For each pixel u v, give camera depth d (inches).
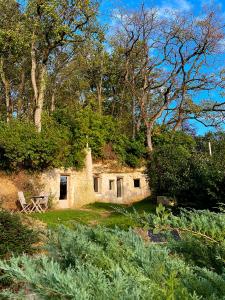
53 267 58.3
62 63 1120.8
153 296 59.1
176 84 1144.2
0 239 243.9
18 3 868.6
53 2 806.5
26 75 1147.9
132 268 66.8
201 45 1117.7
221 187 362.6
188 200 386.6
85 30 885.8
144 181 951.0
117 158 920.3
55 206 776.9
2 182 725.3
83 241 81.3
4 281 144.9
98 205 831.1
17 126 764.0
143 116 1075.9
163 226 89.6
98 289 56.3
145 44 1127.6
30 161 756.6
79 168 839.7
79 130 852.0
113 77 1274.6
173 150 712.4
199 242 89.4
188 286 66.1
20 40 830.5
